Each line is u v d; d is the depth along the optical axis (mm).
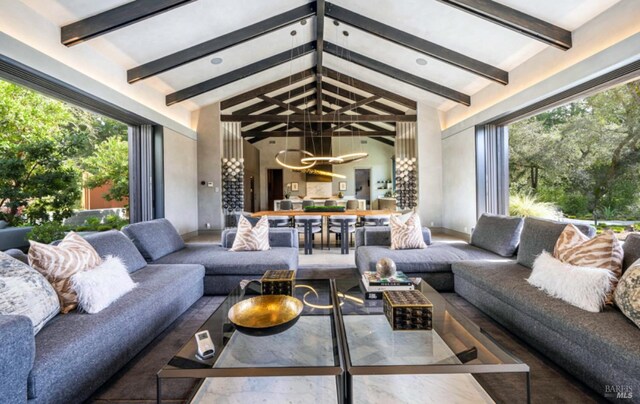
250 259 3102
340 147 13062
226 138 7855
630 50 2930
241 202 7816
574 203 4586
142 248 3033
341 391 1460
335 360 1483
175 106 6531
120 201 9578
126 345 1797
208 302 2885
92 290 1764
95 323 1618
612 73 3268
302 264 4379
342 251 5195
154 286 2271
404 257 3121
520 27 3637
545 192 5219
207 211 7457
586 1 3229
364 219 6055
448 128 7160
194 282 2775
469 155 6203
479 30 4324
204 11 4164
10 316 1172
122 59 4508
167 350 2025
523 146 5648
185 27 4328
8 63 2994
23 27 3080
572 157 4629
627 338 1366
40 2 3166
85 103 4359
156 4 3586
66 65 3566
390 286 2229
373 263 2984
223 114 7746
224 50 5223
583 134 4438
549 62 4047
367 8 4574
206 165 7441
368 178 13312
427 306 1770
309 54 6566
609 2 3137
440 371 1315
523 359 1866
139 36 4195
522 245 2787
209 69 5730
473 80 5652
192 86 6039
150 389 1633
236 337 1999
